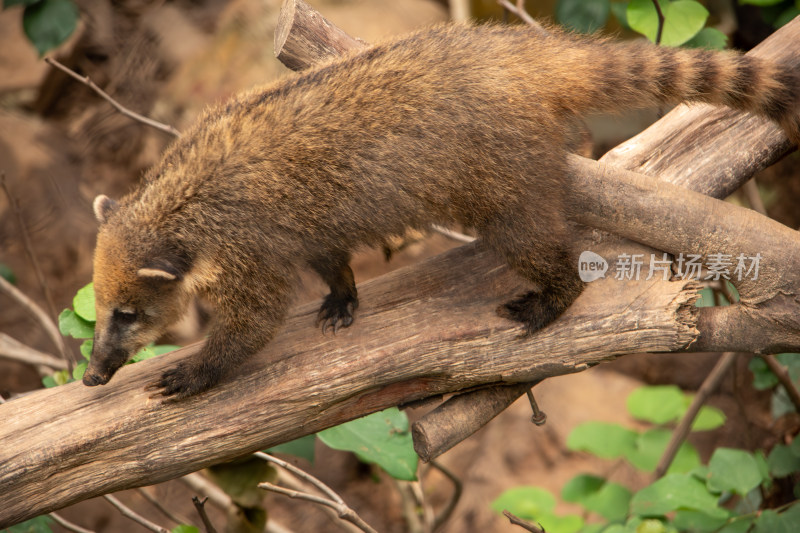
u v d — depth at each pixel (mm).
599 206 4379
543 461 8648
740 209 4402
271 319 4418
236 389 4379
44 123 10656
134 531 8562
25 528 4977
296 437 4465
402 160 4254
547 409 8961
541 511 7379
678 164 4703
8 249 9914
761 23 8570
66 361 6281
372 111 4262
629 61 4398
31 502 4184
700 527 5426
